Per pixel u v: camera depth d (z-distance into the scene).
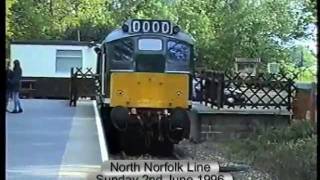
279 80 19.72
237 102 19.58
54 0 45.22
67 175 9.57
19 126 15.93
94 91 25.00
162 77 16.67
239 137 18.86
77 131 15.13
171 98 16.62
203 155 16.44
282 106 19.53
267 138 16.94
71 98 23.62
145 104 16.52
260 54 45.44
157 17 49.53
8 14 27.39
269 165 13.72
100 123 16.20
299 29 35.34
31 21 36.12
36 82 31.05
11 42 31.03
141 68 16.61
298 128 16.72
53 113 19.95
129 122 16.45
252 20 45.88
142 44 16.73
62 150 12.10
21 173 9.54
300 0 35.94
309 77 30.42
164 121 16.52
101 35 47.88
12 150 11.90
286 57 45.41
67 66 31.33
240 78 19.73
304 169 11.71
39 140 13.42
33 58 31.12
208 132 18.89
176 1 49.84
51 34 43.81
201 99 21.62
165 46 16.78
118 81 16.50
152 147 16.88
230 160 15.34
